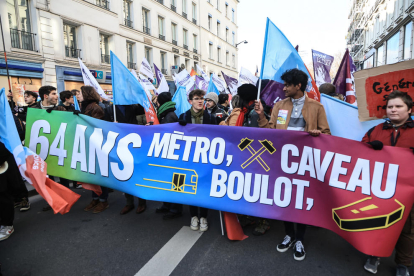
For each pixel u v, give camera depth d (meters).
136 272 2.41
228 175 2.85
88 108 3.78
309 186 2.60
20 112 4.55
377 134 2.56
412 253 2.28
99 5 16.36
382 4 21.38
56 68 13.80
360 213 2.36
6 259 2.61
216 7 32.56
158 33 22.34
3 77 11.41
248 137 2.80
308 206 2.60
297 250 2.61
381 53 22.06
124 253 2.72
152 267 2.48
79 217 3.62
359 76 2.89
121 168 3.24
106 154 3.30
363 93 2.89
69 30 14.84
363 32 29.80
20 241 2.96
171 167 3.04
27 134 3.63
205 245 2.87
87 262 2.56
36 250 2.78
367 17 27.16
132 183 3.20
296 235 2.72
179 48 25.34
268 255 2.68
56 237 3.05
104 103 7.71
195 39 28.91
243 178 2.80
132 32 19.25
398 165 2.29
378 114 2.85
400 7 17.17
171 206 3.58
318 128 2.73
